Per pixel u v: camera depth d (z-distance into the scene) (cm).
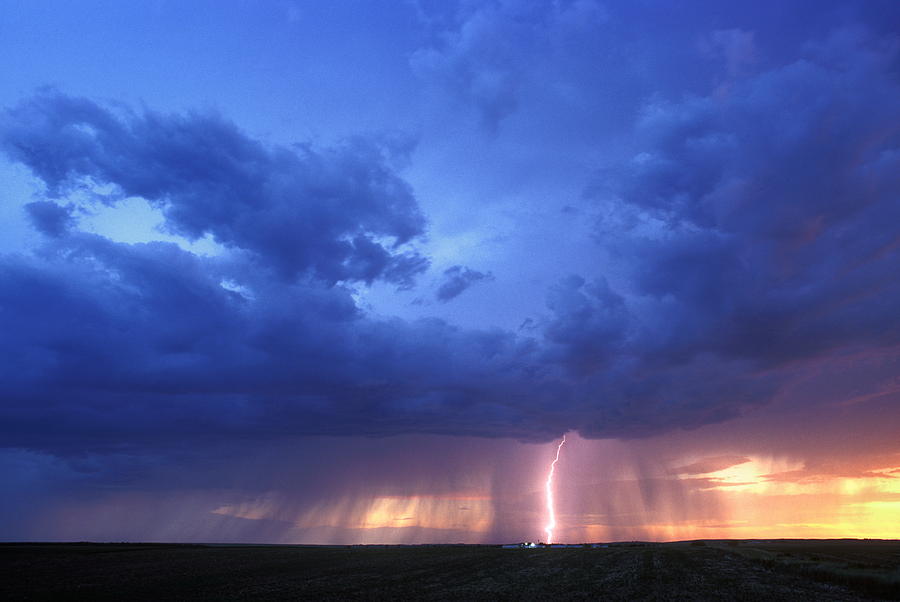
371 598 3741
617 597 3584
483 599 3616
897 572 4147
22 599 3809
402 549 9225
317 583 4625
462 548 9538
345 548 9769
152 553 7738
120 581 4806
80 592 4134
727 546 9144
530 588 4147
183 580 4869
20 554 7238
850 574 4072
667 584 4147
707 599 3378
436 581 4700
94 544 9850
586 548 9144
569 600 3522
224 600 3712
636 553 7394
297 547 10019
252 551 8425
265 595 3950
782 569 4981
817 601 3200
